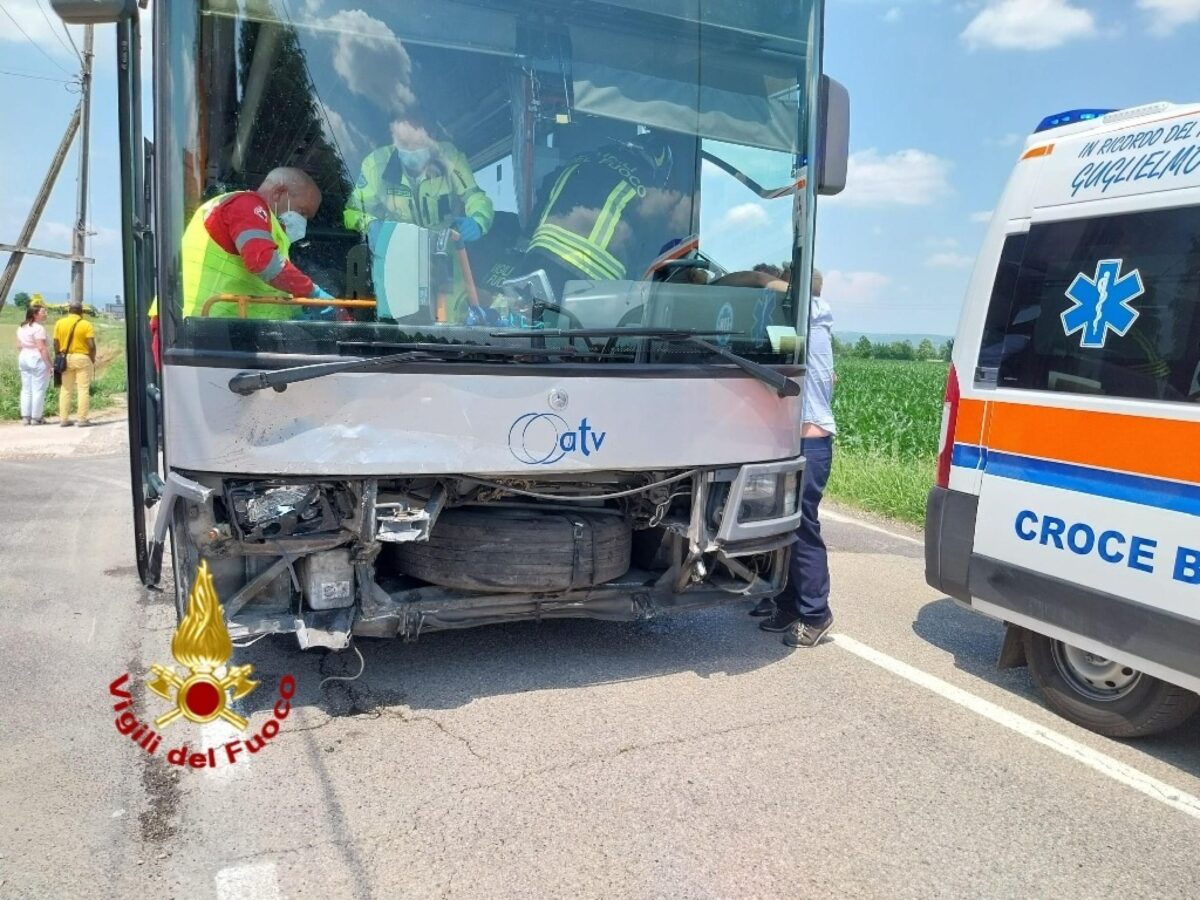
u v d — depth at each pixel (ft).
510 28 13.57
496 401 12.51
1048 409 13.56
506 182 13.71
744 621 18.30
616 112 14.29
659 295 13.98
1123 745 13.35
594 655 16.16
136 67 12.89
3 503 28.40
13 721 13.32
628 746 12.82
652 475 14.21
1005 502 14.28
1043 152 14.20
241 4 12.07
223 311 11.74
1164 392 12.08
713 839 10.65
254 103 12.14
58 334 48.32
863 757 12.74
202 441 11.78
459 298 13.07
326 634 12.74
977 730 13.70
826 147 15.11
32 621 17.69
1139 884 10.10
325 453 11.94
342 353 12.03
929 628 18.33
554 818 10.97
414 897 9.49
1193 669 11.68
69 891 9.45
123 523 25.90
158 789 11.48
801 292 14.99
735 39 14.75
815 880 9.96
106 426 49.11
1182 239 12.00
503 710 13.84
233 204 11.80
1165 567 11.99
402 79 12.98
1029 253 14.14
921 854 10.50
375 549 12.84
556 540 13.82
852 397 59.57
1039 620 13.73
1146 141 12.63
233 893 9.48
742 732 13.37
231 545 12.26
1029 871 10.26
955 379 15.26
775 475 14.64
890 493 30.83
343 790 11.50
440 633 16.94
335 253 12.41
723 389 13.93
